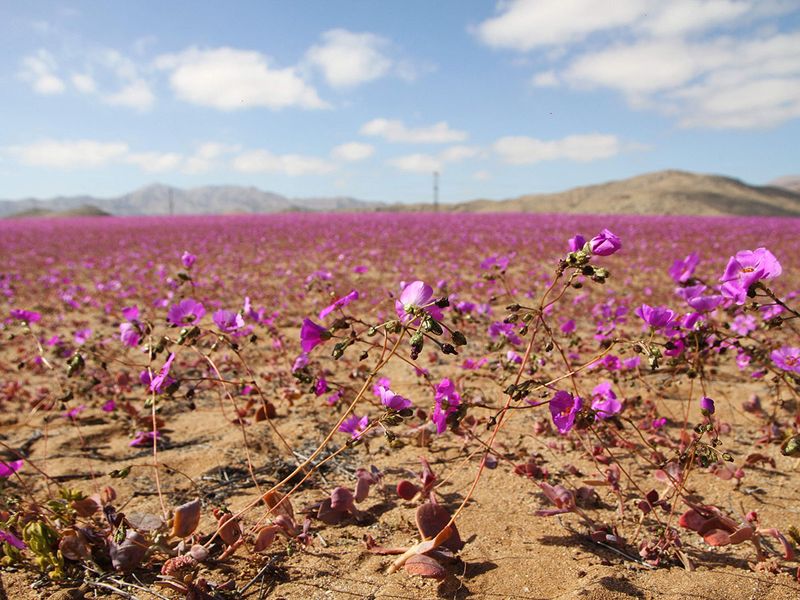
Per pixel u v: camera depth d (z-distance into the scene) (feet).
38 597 1.63
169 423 3.00
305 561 1.75
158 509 2.10
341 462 2.45
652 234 17.63
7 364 4.30
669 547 1.75
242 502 2.13
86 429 2.93
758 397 3.15
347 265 10.26
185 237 18.98
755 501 2.09
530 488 2.19
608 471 2.03
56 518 1.90
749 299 1.79
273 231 20.65
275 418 2.97
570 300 6.50
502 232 18.56
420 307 1.46
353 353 4.25
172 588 1.63
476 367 3.31
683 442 2.36
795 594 1.54
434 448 2.56
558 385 3.16
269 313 5.62
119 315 6.39
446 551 1.67
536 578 1.63
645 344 1.63
